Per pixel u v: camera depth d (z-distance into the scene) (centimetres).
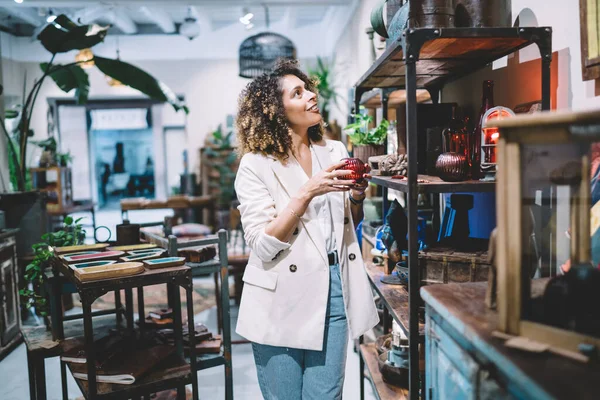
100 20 845
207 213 839
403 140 203
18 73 898
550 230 165
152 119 1063
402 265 209
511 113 162
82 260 229
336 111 787
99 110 1057
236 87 931
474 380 102
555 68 174
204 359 263
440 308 116
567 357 85
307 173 185
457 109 193
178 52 922
